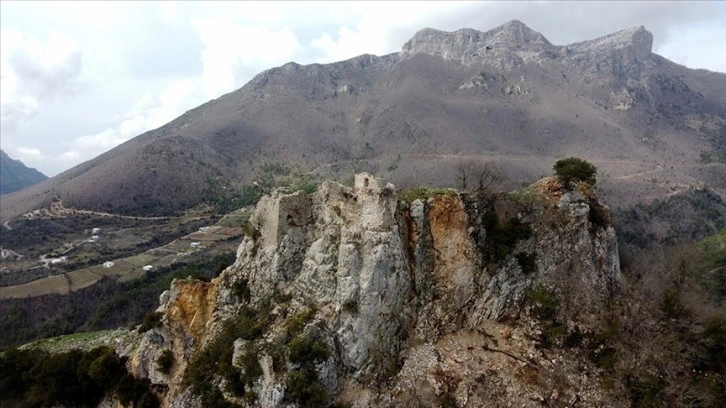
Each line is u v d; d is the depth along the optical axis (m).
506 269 51.31
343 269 45.69
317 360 42.47
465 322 49.19
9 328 106.31
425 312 48.22
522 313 50.34
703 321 52.78
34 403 55.59
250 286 50.56
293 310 46.72
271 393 40.69
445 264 50.03
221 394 43.41
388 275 45.84
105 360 54.91
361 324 44.19
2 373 58.00
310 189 140.00
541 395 42.97
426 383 43.53
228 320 49.41
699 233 157.12
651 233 151.88
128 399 51.31
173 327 51.97
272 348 43.06
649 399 43.25
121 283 125.31
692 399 43.88
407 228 49.81
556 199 56.06
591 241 55.47
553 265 52.91
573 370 45.62
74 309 112.94
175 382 49.44
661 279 63.59
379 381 43.78
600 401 43.19
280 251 49.50
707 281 83.12
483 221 52.59
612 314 51.94
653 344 48.41
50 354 62.31
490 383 43.50
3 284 132.88
